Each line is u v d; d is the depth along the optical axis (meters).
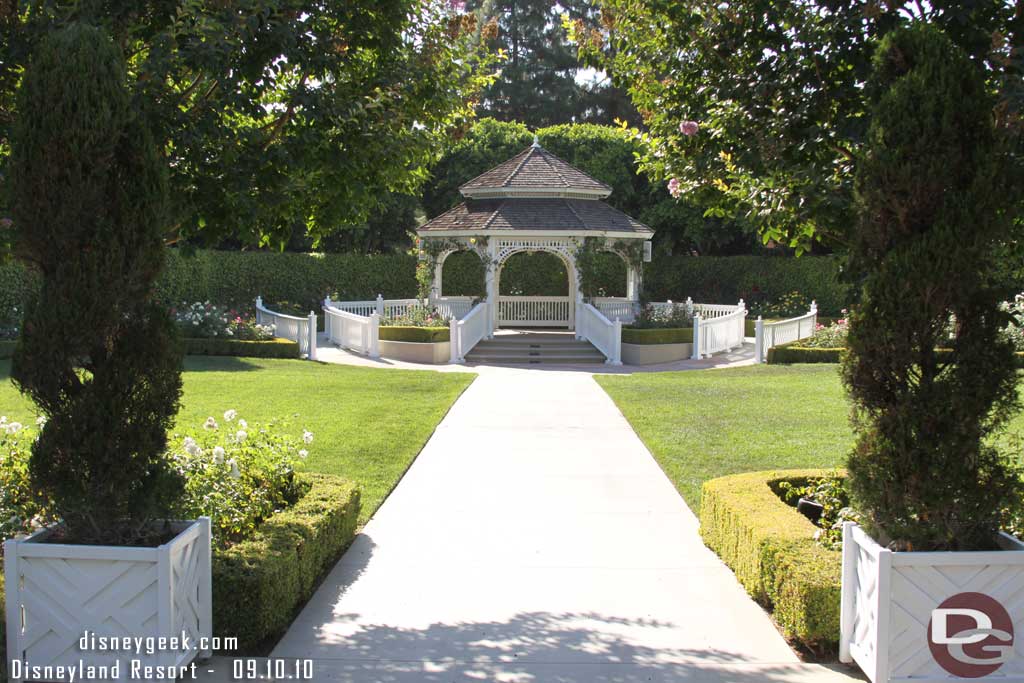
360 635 4.91
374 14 6.08
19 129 3.86
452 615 5.21
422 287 23.64
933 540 4.18
